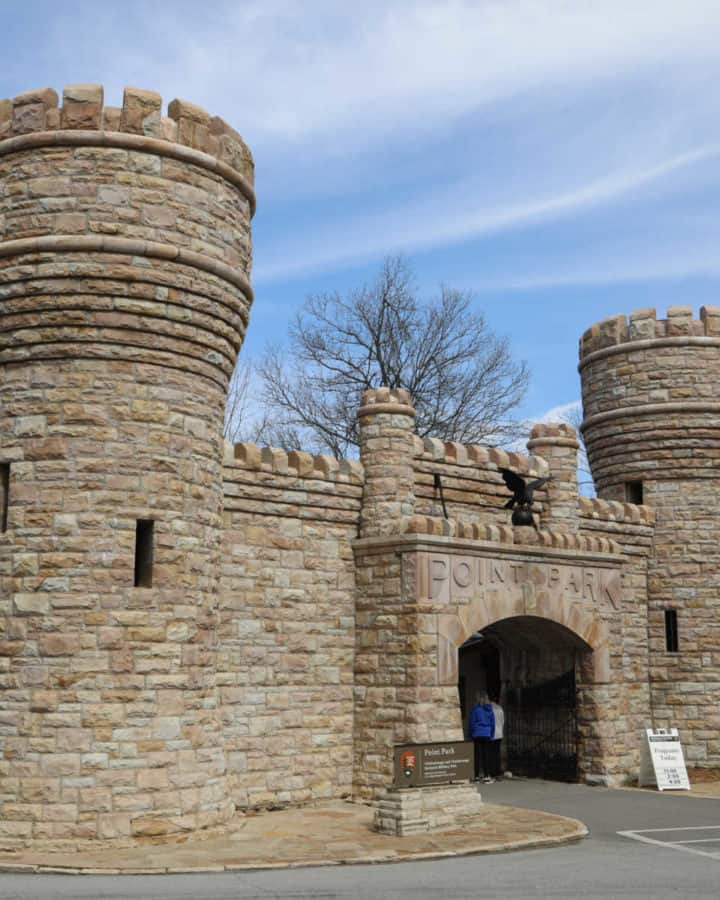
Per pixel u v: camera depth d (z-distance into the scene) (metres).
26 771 14.55
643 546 25.39
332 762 19.09
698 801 19.66
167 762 15.05
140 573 15.59
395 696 18.86
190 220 16.11
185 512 15.90
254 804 17.95
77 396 15.45
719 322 25.53
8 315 15.65
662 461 25.39
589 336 26.95
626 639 24.72
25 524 15.21
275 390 40.47
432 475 21.73
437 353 39.97
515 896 11.23
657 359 25.52
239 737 17.98
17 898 11.17
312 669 19.09
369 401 20.42
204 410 16.45
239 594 18.36
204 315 16.28
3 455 15.52
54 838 14.28
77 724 14.67
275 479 18.94
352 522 20.08
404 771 15.92
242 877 12.64
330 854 13.98
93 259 15.46
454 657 19.14
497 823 16.58
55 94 15.96
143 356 15.76
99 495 15.27
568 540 21.69
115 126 15.77
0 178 15.91
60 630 14.89
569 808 18.61
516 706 23.58
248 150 17.45
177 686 15.39
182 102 16.33
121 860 13.53
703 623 24.86
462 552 19.61
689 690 24.70
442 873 12.85
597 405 26.53
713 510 25.17
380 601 19.39
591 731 22.00
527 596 20.69
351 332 39.69
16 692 14.82
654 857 14.01
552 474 23.67
